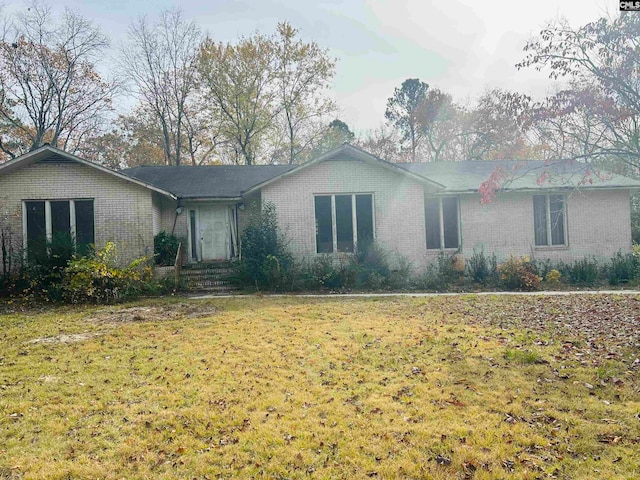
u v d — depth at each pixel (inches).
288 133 1395.2
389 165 603.8
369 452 154.3
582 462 145.4
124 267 587.2
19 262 560.4
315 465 147.3
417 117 1619.1
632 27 285.1
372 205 616.7
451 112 1560.0
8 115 1127.0
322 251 612.7
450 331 318.7
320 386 215.5
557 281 586.2
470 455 150.7
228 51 1268.5
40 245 540.4
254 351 276.7
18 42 1096.2
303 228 609.3
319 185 611.2
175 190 682.2
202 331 334.0
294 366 246.1
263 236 582.2
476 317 370.3
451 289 561.6
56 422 180.5
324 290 561.0
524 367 235.9
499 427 169.8
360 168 615.8
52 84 1149.1
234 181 730.8
